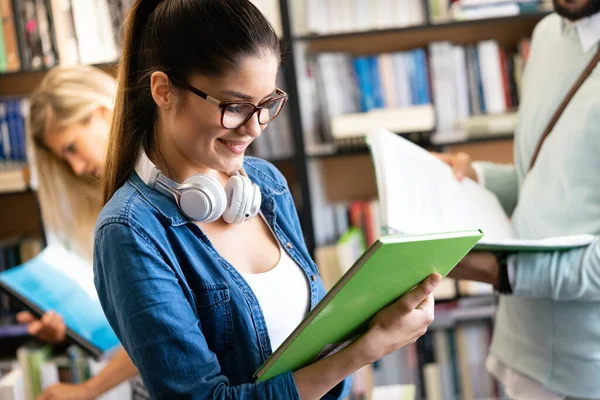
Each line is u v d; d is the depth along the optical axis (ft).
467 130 9.55
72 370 8.90
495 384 9.70
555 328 5.86
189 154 3.87
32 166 8.93
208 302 3.91
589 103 5.69
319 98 9.66
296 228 4.73
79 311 7.54
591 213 5.62
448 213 5.62
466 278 5.88
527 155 6.28
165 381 3.59
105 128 8.16
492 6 9.25
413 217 5.31
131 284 3.63
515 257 5.68
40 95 8.12
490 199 6.36
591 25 5.81
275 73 3.81
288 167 10.40
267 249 4.35
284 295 4.18
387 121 9.43
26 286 7.57
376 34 9.41
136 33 3.98
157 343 3.58
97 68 8.22
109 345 7.35
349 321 3.66
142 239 3.71
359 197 10.70
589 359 5.74
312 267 4.48
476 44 9.99
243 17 3.67
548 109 6.06
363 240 9.78
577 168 5.69
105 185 4.23
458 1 9.27
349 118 9.45
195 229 3.99
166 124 3.91
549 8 9.20
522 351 6.13
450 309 9.55
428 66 9.64
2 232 10.53
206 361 3.68
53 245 8.41
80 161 8.23
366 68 9.66
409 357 9.73
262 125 3.83
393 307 3.73
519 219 6.16
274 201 4.48
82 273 8.04
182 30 3.68
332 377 3.69
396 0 9.36
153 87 3.80
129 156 4.08
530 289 5.66
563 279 5.51
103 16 9.14
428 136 9.53
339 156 10.56
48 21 9.18
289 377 3.72
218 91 3.66
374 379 9.77
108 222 3.76
